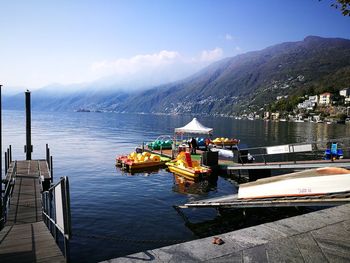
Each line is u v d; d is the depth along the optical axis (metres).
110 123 132.38
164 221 15.23
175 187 22.81
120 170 29.50
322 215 6.21
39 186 18.52
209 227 14.62
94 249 11.87
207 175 25.41
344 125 131.88
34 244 8.15
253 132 89.06
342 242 4.96
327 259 4.44
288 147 23.14
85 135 71.88
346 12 6.77
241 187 15.15
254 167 23.75
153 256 4.41
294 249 4.70
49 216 11.19
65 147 49.03
